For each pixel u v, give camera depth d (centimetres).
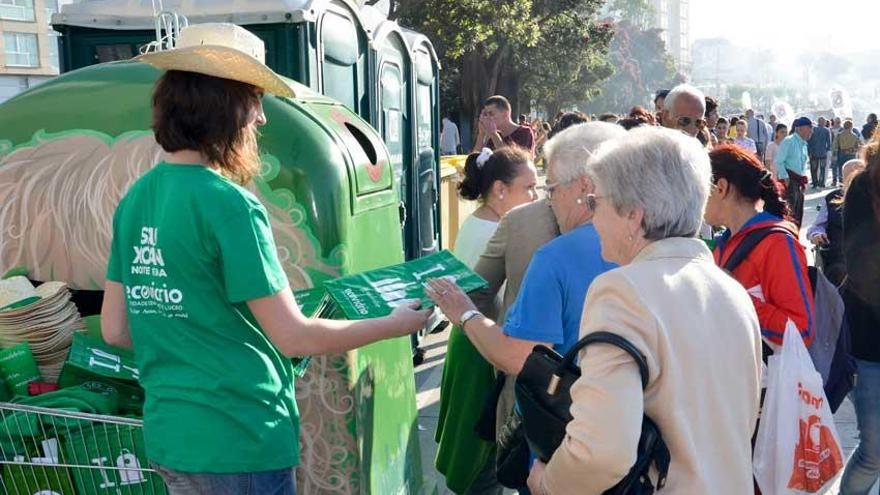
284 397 227
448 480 357
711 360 194
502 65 3762
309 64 491
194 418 213
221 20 485
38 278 323
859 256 354
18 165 321
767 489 300
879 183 344
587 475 187
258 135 280
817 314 331
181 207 213
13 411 262
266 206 297
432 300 273
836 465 299
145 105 317
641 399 186
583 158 275
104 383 288
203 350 215
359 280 273
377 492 332
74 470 268
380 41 598
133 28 529
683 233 204
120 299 236
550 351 225
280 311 217
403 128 678
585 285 266
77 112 320
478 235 393
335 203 298
